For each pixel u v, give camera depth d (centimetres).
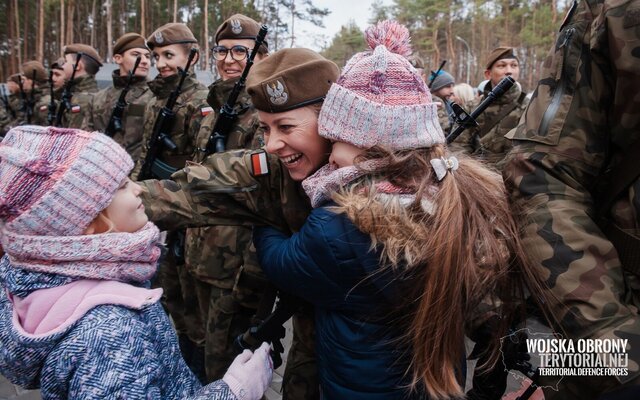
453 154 110
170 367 100
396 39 106
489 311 126
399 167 98
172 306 256
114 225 96
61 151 88
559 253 90
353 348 105
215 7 2203
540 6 2547
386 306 102
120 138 365
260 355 110
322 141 115
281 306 128
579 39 95
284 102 109
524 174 98
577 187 95
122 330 87
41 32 1727
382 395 106
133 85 373
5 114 708
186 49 272
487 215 101
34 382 91
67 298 88
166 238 234
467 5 2886
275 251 115
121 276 94
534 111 101
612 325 84
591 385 87
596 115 94
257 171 124
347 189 101
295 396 161
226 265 197
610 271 89
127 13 2294
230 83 214
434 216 96
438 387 98
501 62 349
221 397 99
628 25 85
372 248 96
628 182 91
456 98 432
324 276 102
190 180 124
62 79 550
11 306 94
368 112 98
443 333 96
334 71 116
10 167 85
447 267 93
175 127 255
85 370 82
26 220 86
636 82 86
